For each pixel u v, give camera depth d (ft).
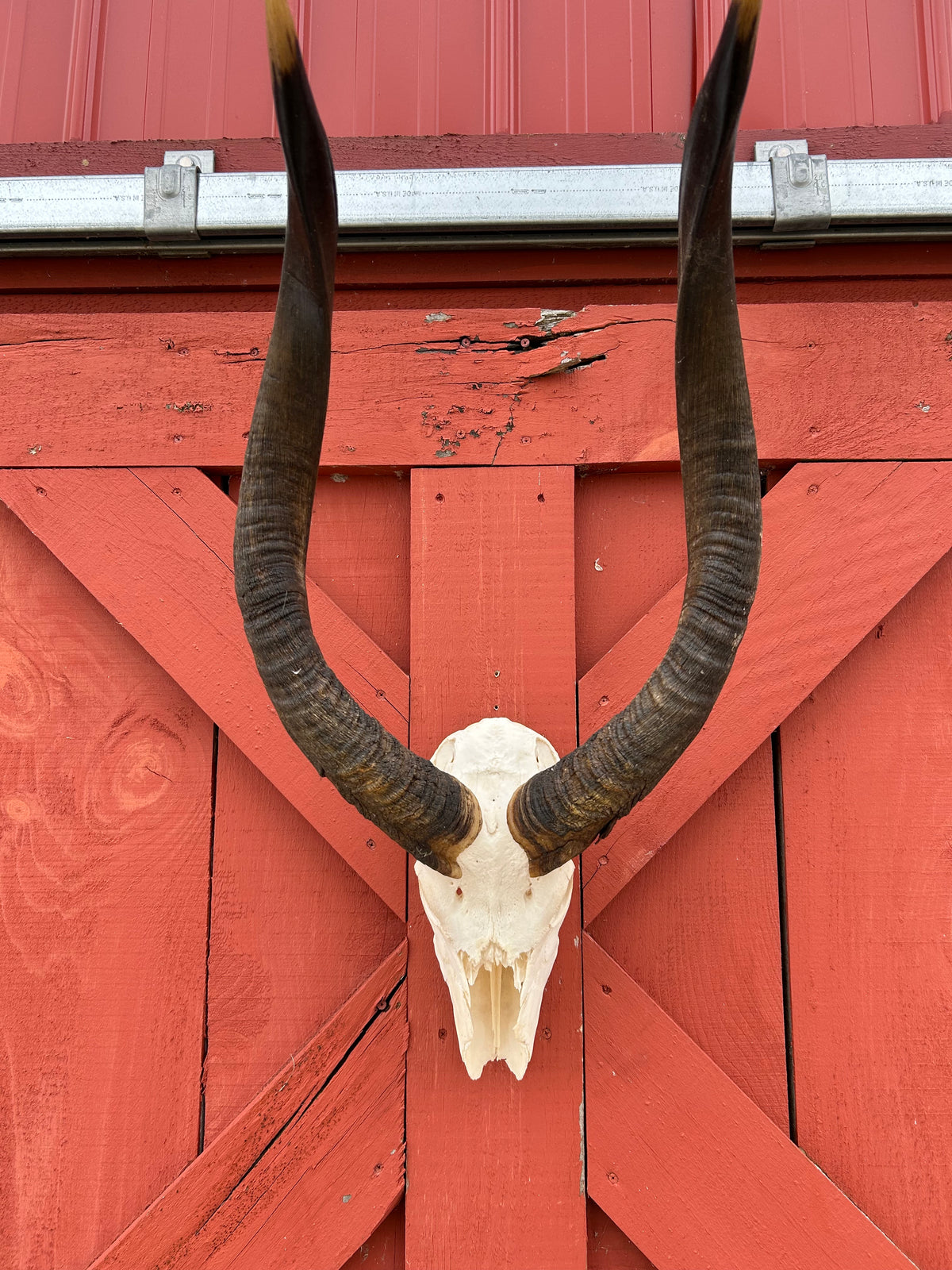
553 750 5.08
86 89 6.45
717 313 3.05
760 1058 5.35
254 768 5.69
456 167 5.97
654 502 5.80
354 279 6.01
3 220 5.84
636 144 5.98
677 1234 5.01
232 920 5.56
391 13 6.42
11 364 5.82
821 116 6.26
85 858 5.66
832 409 5.66
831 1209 5.03
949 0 6.41
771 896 5.49
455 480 5.63
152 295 6.18
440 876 4.31
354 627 5.52
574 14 6.42
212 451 5.72
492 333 5.73
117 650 5.84
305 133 2.76
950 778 5.59
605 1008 5.17
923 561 5.52
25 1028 5.52
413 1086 5.15
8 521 5.95
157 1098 5.43
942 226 5.81
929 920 5.47
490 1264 5.00
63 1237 5.31
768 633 5.46
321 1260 5.06
